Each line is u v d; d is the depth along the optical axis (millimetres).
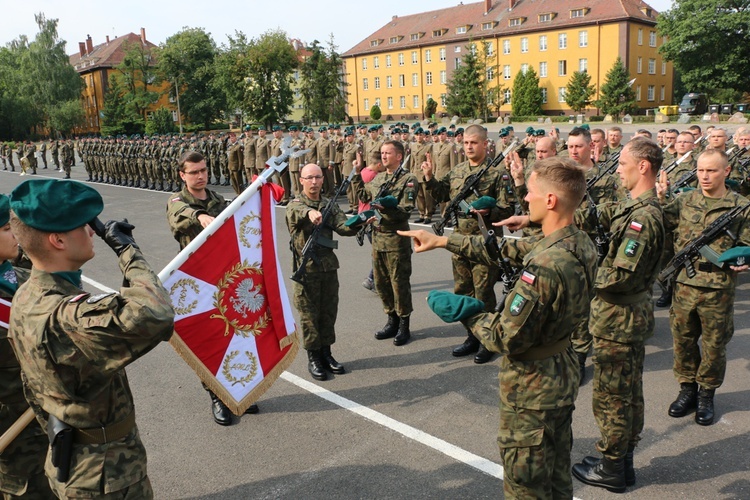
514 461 2637
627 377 3316
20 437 2703
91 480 2193
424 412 4445
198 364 3676
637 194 3416
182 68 65688
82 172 27875
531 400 2598
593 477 3518
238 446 4070
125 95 63594
